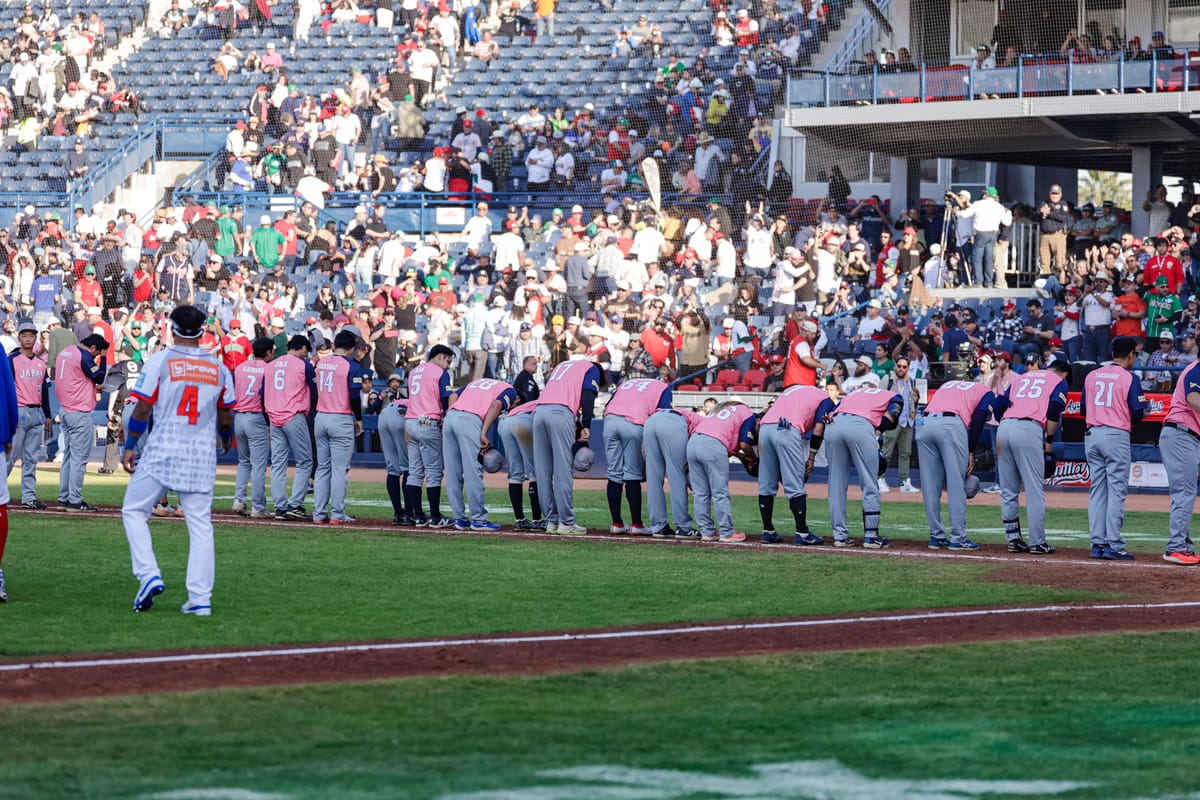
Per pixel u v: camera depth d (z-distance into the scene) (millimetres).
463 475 34312
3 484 22203
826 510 41500
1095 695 15977
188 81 85375
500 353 58438
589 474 53188
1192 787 12273
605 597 23344
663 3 83000
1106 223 61562
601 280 63062
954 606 22625
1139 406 29266
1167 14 63625
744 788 12141
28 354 37250
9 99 84875
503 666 17438
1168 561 28812
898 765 12953
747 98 72688
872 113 64250
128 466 21125
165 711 14805
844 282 61281
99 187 78875
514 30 84312
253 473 35969
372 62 84312
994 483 47656
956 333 52906
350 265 68625
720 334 60219
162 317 64500
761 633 19969
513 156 75938
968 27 67250
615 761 13023
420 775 12484
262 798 11734
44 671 16812
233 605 22188
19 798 11672
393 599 22953
